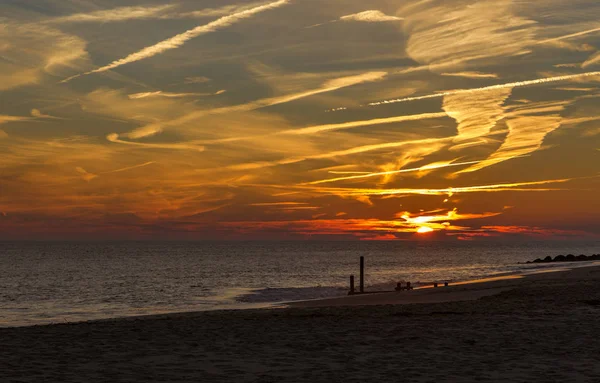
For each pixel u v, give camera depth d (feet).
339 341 49.49
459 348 45.14
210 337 52.80
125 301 145.38
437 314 72.02
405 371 36.35
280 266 341.82
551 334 51.85
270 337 52.44
